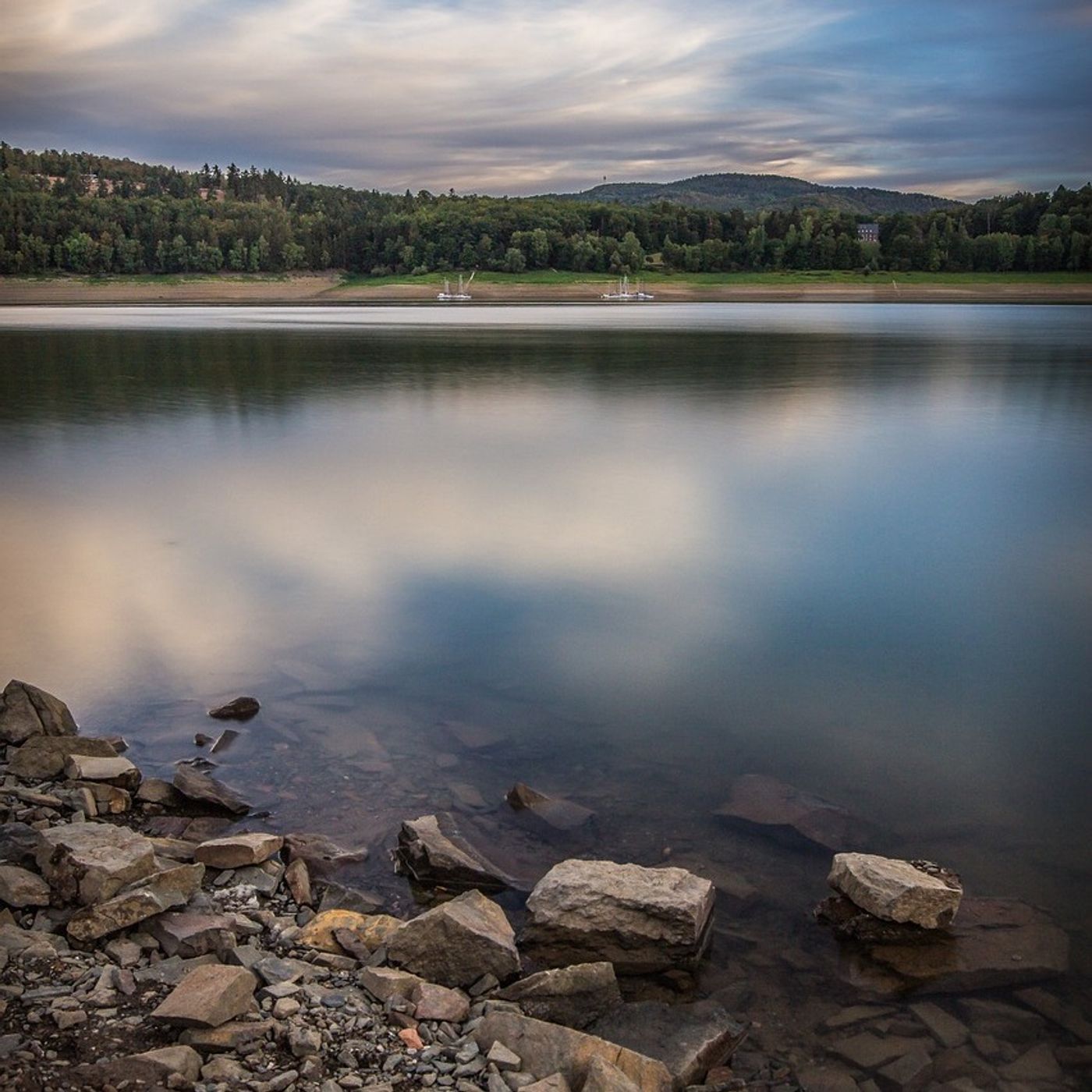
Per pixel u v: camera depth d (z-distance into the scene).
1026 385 51.62
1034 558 18.23
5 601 15.28
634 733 10.86
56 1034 5.86
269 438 33.47
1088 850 8.67
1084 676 12.57
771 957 7.31
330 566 17.34
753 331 108.75
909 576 17.05
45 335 95.38
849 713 11.43
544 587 16.17
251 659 12.85
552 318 147.00
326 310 188.38
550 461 28.89
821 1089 6.09
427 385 51.69
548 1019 6.53
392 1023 6.27
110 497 23.48
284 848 8.52
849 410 41.84
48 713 10.57
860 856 8.02
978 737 10.84
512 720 11.15
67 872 7.29
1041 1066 6.30
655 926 7.22
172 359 67.62
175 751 10.38
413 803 9.38
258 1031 5.96
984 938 7.45
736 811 9.12
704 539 19.59
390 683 12.14
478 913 7.30
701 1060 6.21
